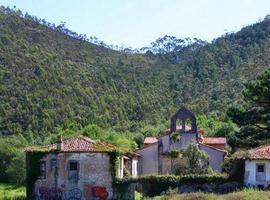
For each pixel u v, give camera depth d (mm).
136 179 58062
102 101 163125
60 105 152000
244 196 43000
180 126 88500
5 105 144125
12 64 165500
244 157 57656
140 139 122188
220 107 146750
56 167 59250
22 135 134500
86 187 58656
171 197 47562
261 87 59656
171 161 78250
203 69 187500
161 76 192875
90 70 188500
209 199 43844
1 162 105750
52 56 187875
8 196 62094
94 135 115000
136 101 167875
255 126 61188
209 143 89062
